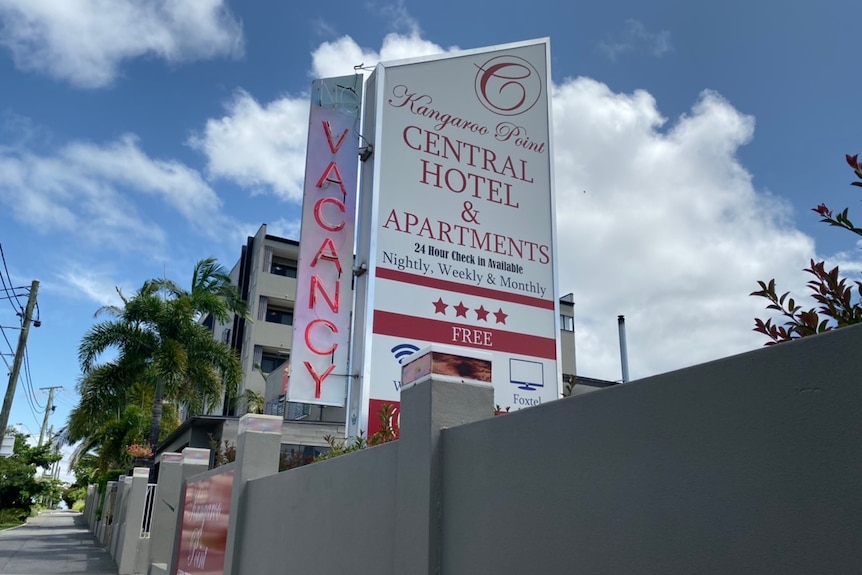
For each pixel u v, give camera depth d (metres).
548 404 3.29
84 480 74.38
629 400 2.82
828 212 3.24
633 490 2.73
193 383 25.47
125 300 26.47
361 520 5.04
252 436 7.95
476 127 11.92
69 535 33.09
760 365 2.31
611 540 2.80
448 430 4.11
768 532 2.19
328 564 5.47
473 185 11.58
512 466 3.48
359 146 11.93
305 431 20.39
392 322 10.29
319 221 11.43
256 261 45.59
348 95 12.12
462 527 3.82
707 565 2.38
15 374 27.77
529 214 11.96
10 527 38.56
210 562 8.75
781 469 2.19
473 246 11.27
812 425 2.12
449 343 10.63
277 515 6.79
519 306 11.38
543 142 12.51
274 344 43.50
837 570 1.99
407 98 11.45
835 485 2.03
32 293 28.31
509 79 12.53
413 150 11.24
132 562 16.80
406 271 10.60
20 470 44.97
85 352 24.17
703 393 2.50
